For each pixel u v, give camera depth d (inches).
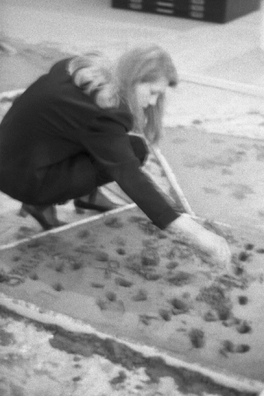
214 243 89.6
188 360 84.4
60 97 94.0
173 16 284.8
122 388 80.8
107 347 87.0
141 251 109.2
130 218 119.0
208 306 96.0
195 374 82.8
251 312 95.0
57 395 79.4
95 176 106.0
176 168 142.7
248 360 85.3
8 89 186.5
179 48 237.3
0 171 104.1
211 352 86.4
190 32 260.5
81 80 92.7
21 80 195.6
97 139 90.4
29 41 237.5
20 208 123.6
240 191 133.9
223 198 130.9
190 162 146.1
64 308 94.5
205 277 102.7
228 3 273.4
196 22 277.6
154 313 94.3
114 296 97.0
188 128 165.6
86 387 80.8
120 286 100.3
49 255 107.3
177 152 150.9
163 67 89.3
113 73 89.9
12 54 220.7
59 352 86.7
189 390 80.8
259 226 120.7
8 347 87.3
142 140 111.2
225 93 193.0
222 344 88.0
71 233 113.7
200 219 119.8
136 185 89.9
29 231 116.5
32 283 100.0
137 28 264.4
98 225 116.4
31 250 108.5
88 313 93.7
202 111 178.2
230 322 92.4
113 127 89.7
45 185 103.7
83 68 93.3
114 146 90.0
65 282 100.8
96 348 87.4
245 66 218.2
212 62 221.5
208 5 275.3
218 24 275.0
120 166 89.8
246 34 260.5
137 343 87.1
